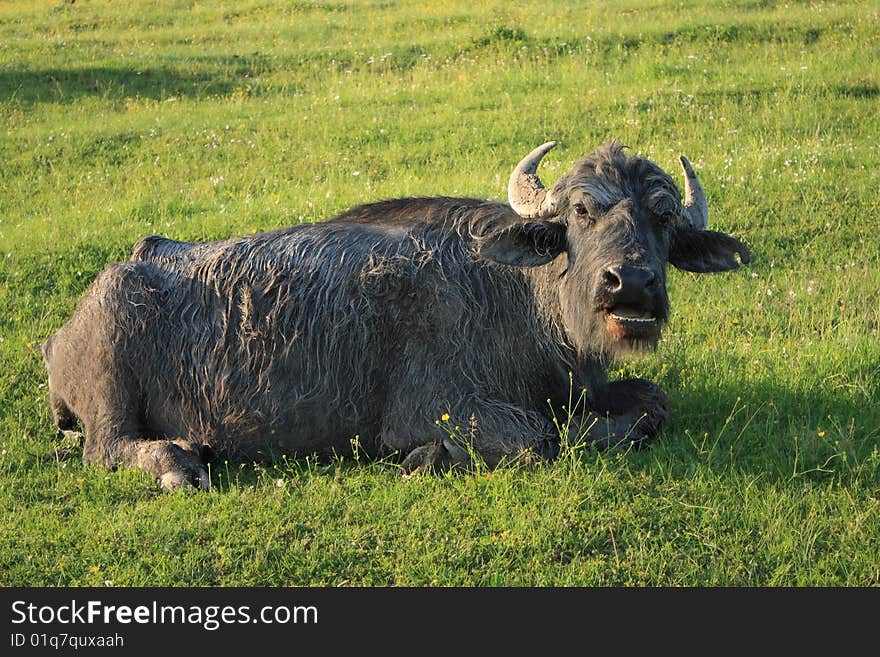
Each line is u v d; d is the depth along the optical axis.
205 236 11.94
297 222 12.24
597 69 20.44
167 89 21.53
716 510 6.26
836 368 8.47
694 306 10.13
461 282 7.27
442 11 27.44
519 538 6.05
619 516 6.26
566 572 5.78
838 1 24.48
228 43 25.75
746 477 6.66
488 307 7.23
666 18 23.84
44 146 17.44
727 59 20.38
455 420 6.95
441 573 5.79
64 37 27.06
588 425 7.22
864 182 12.87
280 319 7.34
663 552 5.96
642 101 17.53
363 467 7.15
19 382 8.80
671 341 9.23
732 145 15.29
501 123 16.95
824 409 7.82
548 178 13.52
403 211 7.96
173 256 7.79
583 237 6.65
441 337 7.13
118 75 22.42
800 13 23.02
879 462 6.89
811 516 6.25
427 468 6.90
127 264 7.68
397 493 6.60
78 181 15.78
